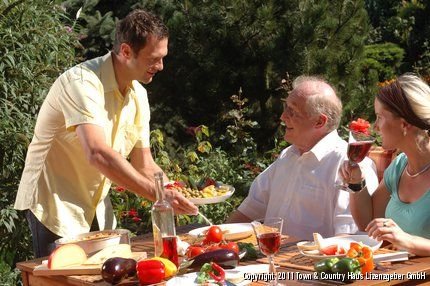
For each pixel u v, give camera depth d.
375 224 2.93
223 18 7.16
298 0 7.14
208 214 5.80
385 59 10.57
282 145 6.54
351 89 7.34
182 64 7.33
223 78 7.29
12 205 5.05
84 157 3.75
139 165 4.05
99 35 7.71
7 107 5.13
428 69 9.54
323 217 3.71
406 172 3.30
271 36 7.15
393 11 12.56
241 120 6.98
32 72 5.27
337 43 7.28
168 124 7.41
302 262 2.96
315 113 3.70
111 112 3.75
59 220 3.76
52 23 5.46
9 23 5.29
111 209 4.04
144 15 3.62
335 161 3.69
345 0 7.30
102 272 2.81
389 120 3.19
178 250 3.15
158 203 2.91
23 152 5.21
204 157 6.91
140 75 3.70
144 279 2.76
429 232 3.15
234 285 2.68
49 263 3.00
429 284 2.78
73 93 3.58
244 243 3.13
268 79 7.14
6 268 5.11
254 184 4.07
